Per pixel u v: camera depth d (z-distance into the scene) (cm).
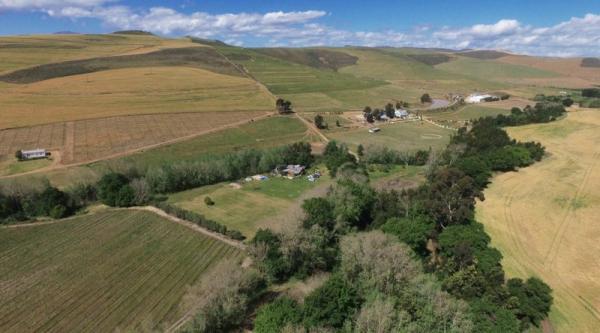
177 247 7912
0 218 8906
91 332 5678
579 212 8625
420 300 5403
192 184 11650
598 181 10244
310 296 5388
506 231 8000
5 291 6519
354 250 6338
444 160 12356
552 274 6669
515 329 5100
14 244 7962
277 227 7944
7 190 9312
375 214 8988
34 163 12575
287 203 10350
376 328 4872
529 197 9469
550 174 10912
